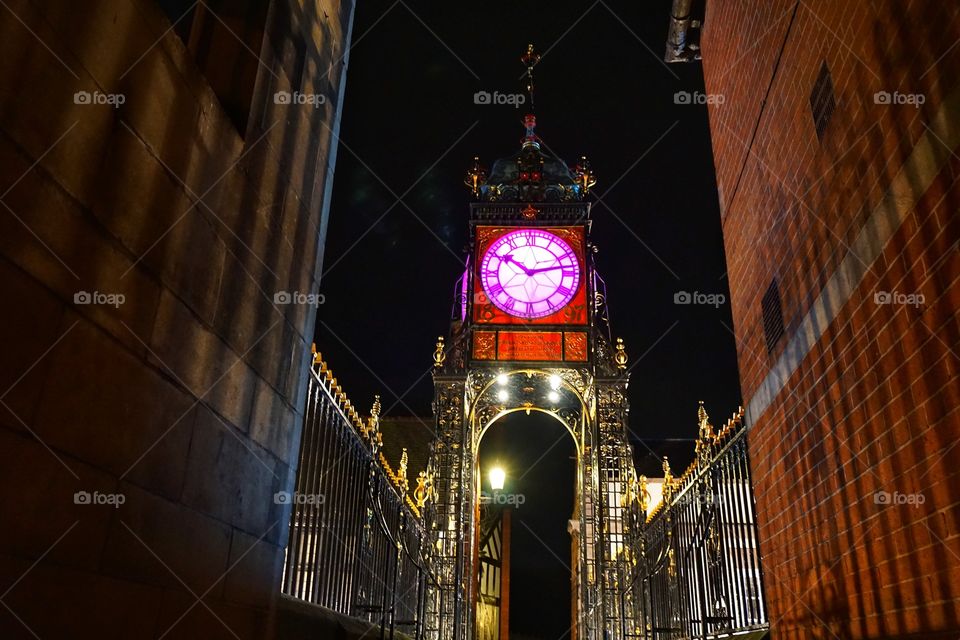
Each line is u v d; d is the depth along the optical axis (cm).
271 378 421
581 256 1712
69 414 237
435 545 1438
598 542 1479
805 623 488
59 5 234
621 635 1277
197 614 320
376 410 894
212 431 341
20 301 216
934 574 321
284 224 448
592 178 1828
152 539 285
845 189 412
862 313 392
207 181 341
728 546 796
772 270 555
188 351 320
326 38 541
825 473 451
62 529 232
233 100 389
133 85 279
